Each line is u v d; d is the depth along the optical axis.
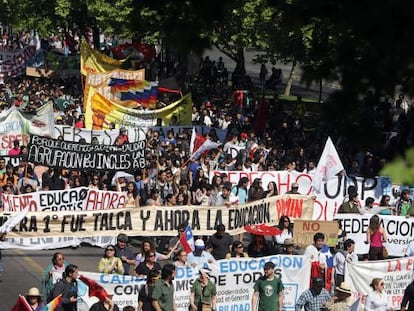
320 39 6.24
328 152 23.67
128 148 25.06
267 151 30.97
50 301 15.81
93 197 22.66
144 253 17.16
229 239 19.80
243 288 17.84
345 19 5.48
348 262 18.42
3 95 42.66
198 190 24.11
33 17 49.69
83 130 30.36
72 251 23.34
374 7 5.21
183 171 26.92
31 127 29.73
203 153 28.48
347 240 18.95
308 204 22.52
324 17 5.82
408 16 5.17
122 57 45.47
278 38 34.75
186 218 21.23
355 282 18.52
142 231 20.95
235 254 18.67
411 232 21.95
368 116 5.82
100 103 32.44
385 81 5.38
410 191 24.08
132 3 6.48
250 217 21.84
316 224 19.45
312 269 18.31
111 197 22.81
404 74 5.38
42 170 28.42
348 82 5.62
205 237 21.94
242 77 48.19
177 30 6.22
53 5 49.19
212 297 16.89
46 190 23.45
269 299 17.02
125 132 30.25
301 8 5.90
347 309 16.58
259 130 35.62
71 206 22.45
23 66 50.66
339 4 5.61
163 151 29.98
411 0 5.14
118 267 17.45
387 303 18.50
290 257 18.16
